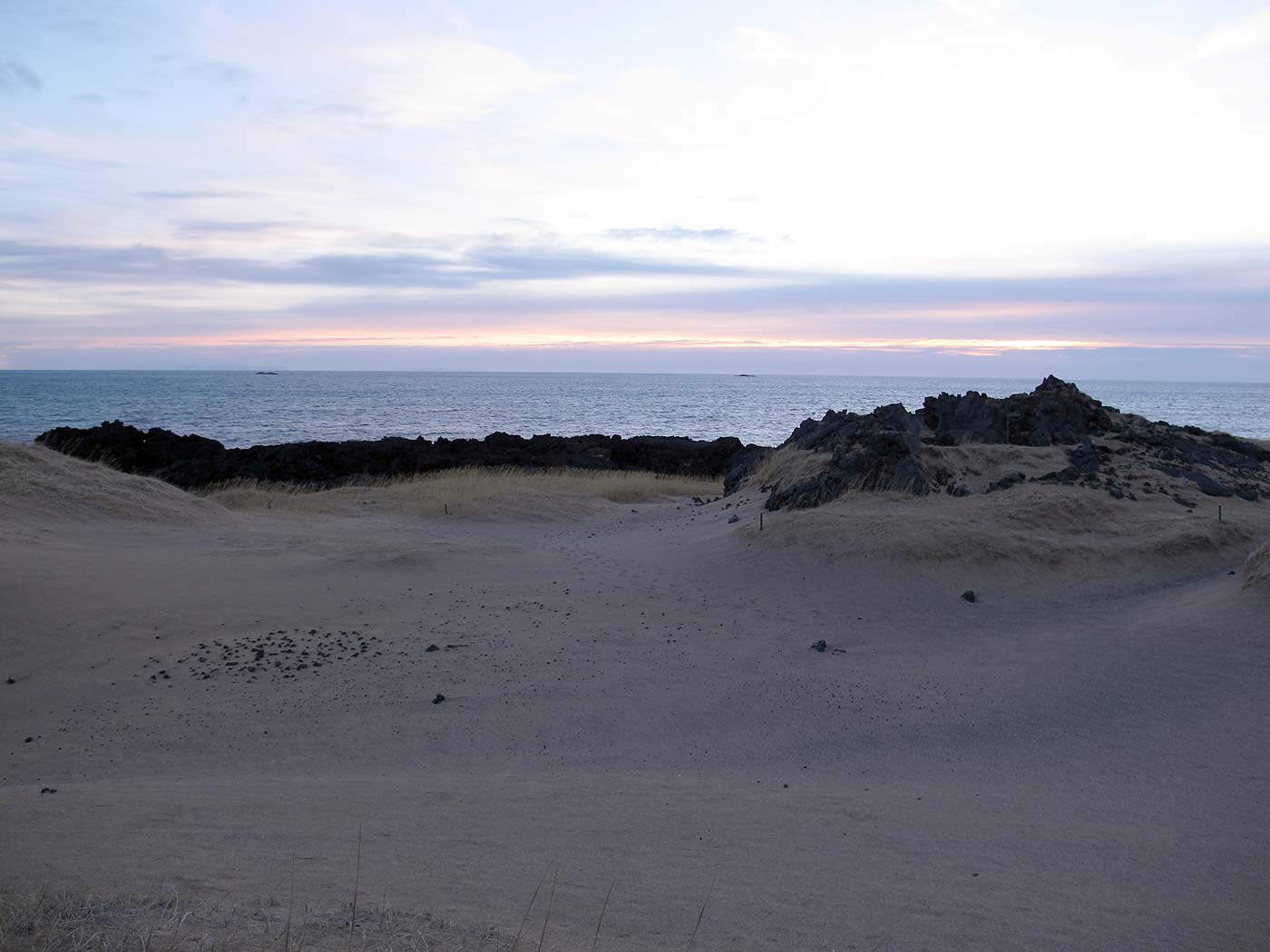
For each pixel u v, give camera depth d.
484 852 6.88
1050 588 17.16
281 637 14.62
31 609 14.42
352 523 25.95
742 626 15.68
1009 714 11.52
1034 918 6.12
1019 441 25.84
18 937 4.28
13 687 12.16
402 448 46.56
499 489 31.56
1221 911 6.41
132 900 5.05
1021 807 8.62
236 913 4.94
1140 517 19.86
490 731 11.05
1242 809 8.49
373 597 17.08
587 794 8.74
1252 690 11.54
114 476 24.38
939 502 20.94
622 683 12.77
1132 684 12.23
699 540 21.75
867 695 12.33
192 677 12.74
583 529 26.52
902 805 8.58
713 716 11.59
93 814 7.43
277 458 42.03
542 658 13.78
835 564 18.38
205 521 23.16
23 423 90.44
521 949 4.74
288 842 6.83
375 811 7.94
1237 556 18.11
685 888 6.32
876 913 6.04
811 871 6.78
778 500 23.28
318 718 11.38
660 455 50.19
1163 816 8.38
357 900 5.36
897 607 16.53
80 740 10.67
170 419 102.94
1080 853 7.41
